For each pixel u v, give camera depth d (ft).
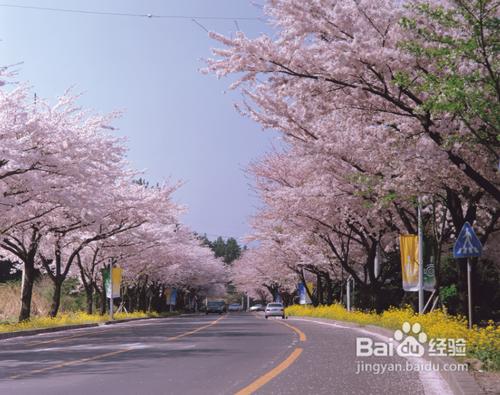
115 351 58.85
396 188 63.98
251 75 61.00
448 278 110.42
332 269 157.07
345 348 60.44
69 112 106.42
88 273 175.32
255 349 59.57
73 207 100.53
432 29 54.13
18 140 82.89
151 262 200.85
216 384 36.32
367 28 56.59
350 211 95.61
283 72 59.41
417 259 82.94
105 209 121.49
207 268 299.99
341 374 40.70
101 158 101.71
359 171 73.56
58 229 117.39
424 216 90.48
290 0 57.31
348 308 141.69
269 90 64.03
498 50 43.86
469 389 29.32
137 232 156.87
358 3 55.67
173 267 222.69
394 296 144.77
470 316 50.67
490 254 99.04
